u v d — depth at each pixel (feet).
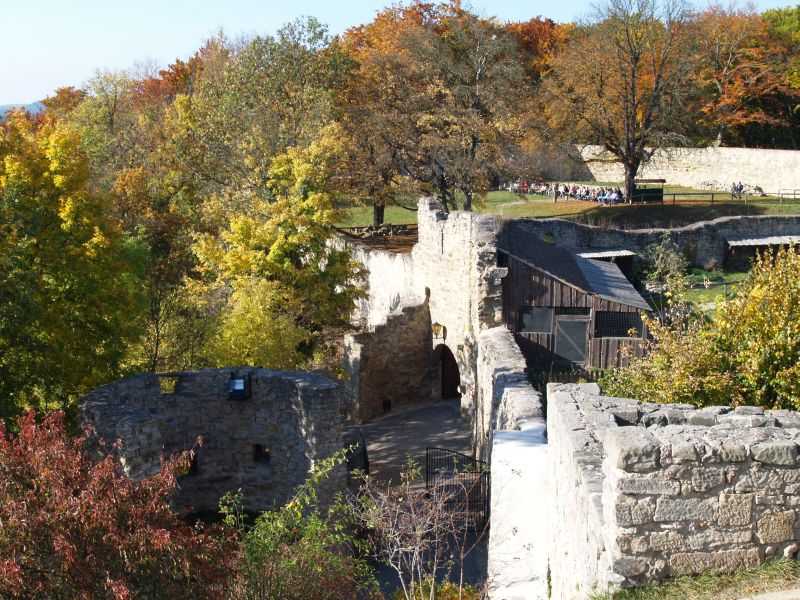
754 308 47.75
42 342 65.57
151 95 239.71
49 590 28.68
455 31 166.81
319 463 60.90
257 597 37.29
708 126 200.23
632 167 164.55
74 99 233.55
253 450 67.36
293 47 150.00
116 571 29.37
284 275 97.09
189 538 31.89
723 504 23.34
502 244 89.97
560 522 31.86
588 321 87.20
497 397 64.39
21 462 31.65
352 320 133.90
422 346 101.09
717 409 30.04
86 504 29.94
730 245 126.31
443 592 45.44
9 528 28.73
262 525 42.80
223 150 131.54
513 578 34.78
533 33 238.68
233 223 98.17
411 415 97.09
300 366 87.20
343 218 115.96
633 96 159.33
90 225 70.69
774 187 176.35
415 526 46.83
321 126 129.70
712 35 191.01
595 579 25.17
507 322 87.71
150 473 54.85
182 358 87.97
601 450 28.55
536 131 159.94
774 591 22.31
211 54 197.98
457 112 147.95
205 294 94.07
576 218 156.76
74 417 67.72
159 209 136.87
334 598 40.86
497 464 43.04
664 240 124.67
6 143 70.95
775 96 197.67
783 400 45.34
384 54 164.76
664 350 50.96
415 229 159.53
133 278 86.02
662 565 23.53
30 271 63.31
